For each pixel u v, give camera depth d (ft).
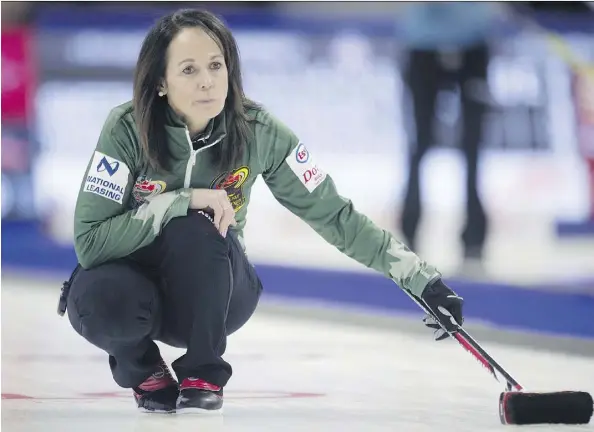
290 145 28.02
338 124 73.26
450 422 27.22
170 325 27.27
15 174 78.02
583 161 73.97
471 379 35.99
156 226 26.45
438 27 61.77
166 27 26.23
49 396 31.76
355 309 58.03
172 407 27.91
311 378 36.11
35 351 42.91
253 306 29.45
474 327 50.62
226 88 26.35
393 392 32.94
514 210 73.72
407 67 62.85
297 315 56.90
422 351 44.04
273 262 65.36
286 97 73.67
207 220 26.81
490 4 68.49
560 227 73.97
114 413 28.22
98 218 26.76
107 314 26.12
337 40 73.05
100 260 26.73
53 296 65.77
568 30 72.74
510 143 73.26
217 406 27.43
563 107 73.51
